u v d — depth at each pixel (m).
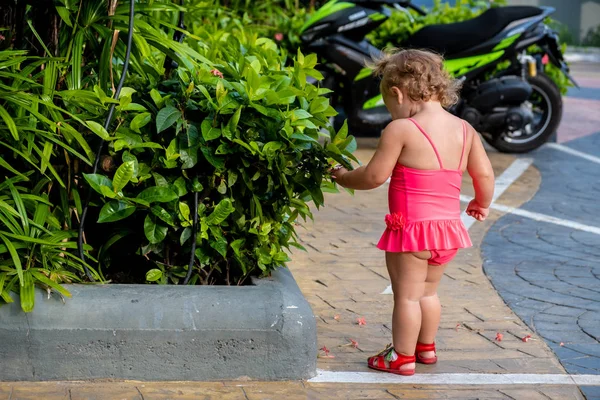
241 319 5.34
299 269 8.02
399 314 5.61
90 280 5.65
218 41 7.68
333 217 9.95
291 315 5.41
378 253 8.59
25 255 5.47
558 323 6.73
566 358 6.02
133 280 6.08
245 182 5.64
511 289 7.55
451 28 13.30
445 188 5.50
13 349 5.20
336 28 12.92
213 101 5.61
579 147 14.79
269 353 5.39
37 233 5.50
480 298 7.30
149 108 5.77
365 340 6.30
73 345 5.23
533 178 12.22
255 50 6.99
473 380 5.61
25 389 5.14
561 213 10.35
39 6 5.91
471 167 5.70
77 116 5.64
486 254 8.64
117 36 5.87
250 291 5.47
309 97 6.18
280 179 5.57
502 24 13.07
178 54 6.21
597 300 7.29
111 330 5.24
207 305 5.34
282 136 5.51
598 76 28.19
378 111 13.45
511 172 12.58
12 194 5.36
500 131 13.65
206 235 5.64
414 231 5.46
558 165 13.17
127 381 5.29
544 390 5.47
